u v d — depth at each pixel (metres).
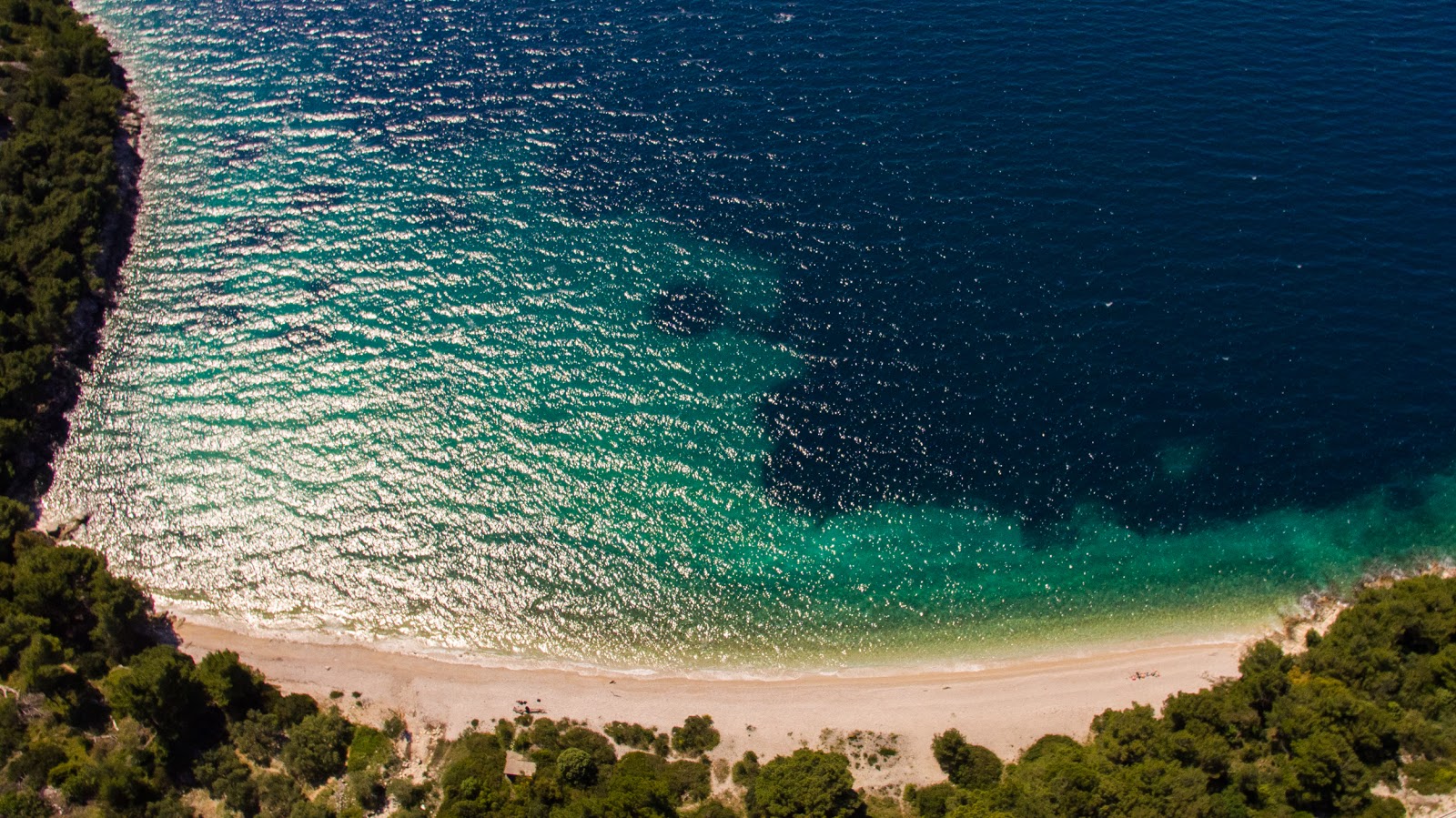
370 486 117.94
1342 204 142.75
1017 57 168.00
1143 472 118.94
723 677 104.81
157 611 106.31
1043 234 141.00
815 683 104.38
